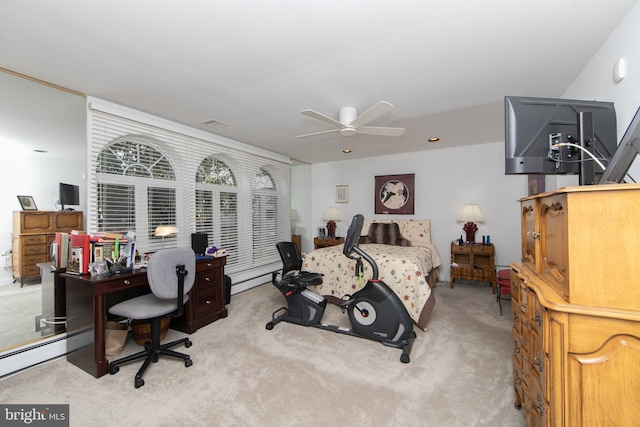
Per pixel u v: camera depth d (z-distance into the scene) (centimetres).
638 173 138
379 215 520
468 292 401
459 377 192
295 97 253
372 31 160
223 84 227
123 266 229
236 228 423
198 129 349
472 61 193
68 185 455
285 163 520
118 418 156
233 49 178
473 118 310
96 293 198
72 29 157
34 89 232
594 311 86
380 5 139
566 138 129
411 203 489
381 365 209
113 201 276
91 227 251
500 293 326
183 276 215
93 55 184
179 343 234
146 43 171
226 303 356
